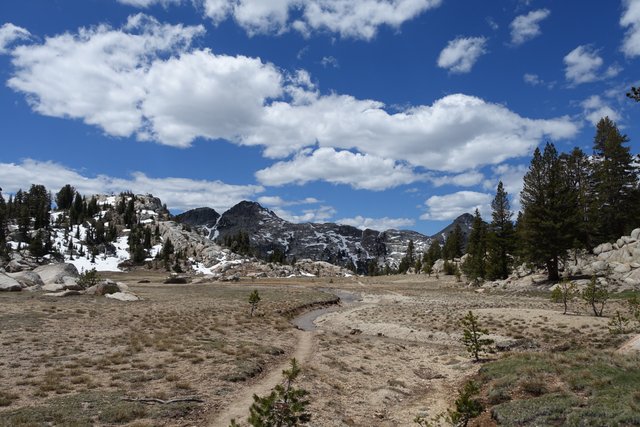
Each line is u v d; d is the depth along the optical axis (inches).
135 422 584.7
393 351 1305.4
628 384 642.2
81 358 925.2
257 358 1022.4
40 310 1601.9
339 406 759.7
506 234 3393.2
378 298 3176.7
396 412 765.3
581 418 551.8
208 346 1106.1
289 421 452.1
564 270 2684.5
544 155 3014.3
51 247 6702.8
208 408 671.8
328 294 3371.1
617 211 2856.8
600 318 1469.0
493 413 647.8
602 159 3122.5
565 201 2486.5
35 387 708.0
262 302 2440.9
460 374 1010.1
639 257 2274.9
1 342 1035.9
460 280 3981.3
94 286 2373.3
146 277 5989.2
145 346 1084.5
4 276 2512.3
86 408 619.8
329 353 1179.3
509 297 2429.9
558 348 1120.2
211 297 2657.5
